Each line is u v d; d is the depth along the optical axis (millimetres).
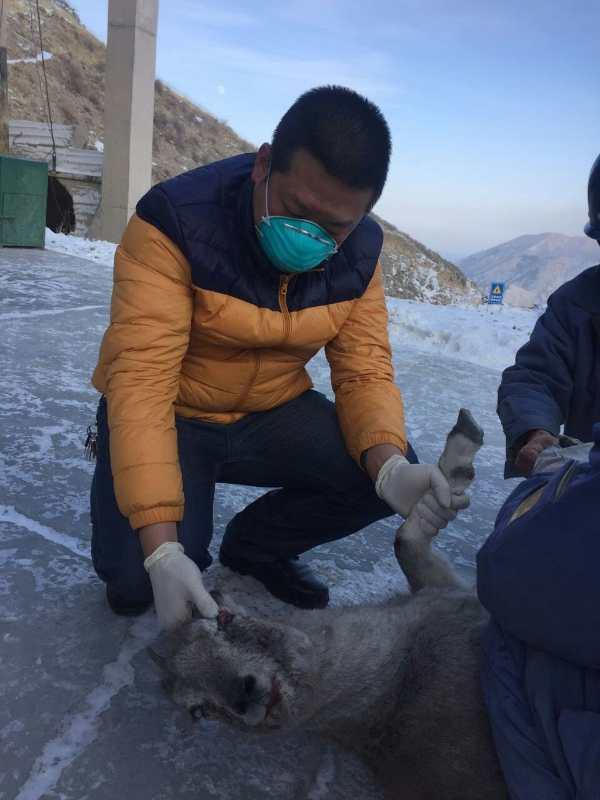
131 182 18062
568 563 1629
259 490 4016
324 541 2998
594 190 2766
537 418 2797
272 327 2529
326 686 2105
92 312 7664
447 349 9211
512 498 1990
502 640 1889
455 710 1983
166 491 2234
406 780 2047
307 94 2164
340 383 2830
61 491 3652
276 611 2969
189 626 2021
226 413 2789
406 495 2473
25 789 2045
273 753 2287
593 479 1623
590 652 1637
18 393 4949
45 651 2562
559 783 1635
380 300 2854
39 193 11688
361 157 2088
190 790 2109
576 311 2934
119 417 2303
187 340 2449
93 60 41062
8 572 2971
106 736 2248
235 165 2482
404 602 2447
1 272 9250
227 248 2393
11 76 35375
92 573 3039
